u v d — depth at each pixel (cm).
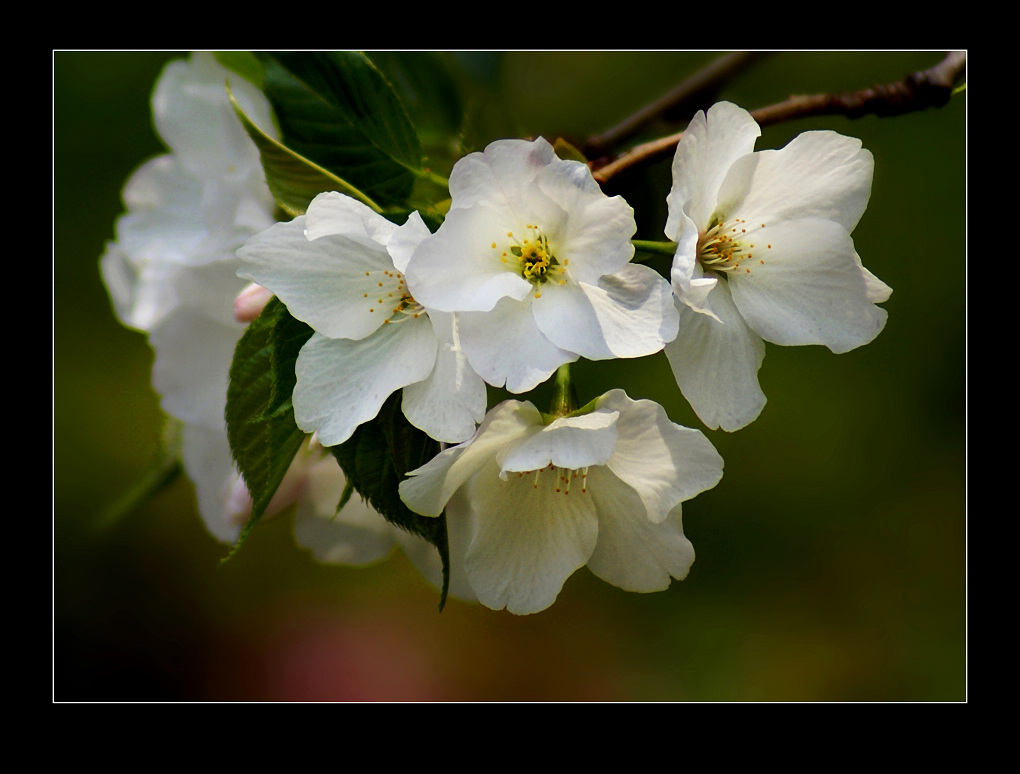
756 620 87
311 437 74
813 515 87
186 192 76
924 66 83
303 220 71
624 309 71
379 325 72
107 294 88
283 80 72
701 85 79
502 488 72
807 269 73
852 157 73
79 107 85
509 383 70
